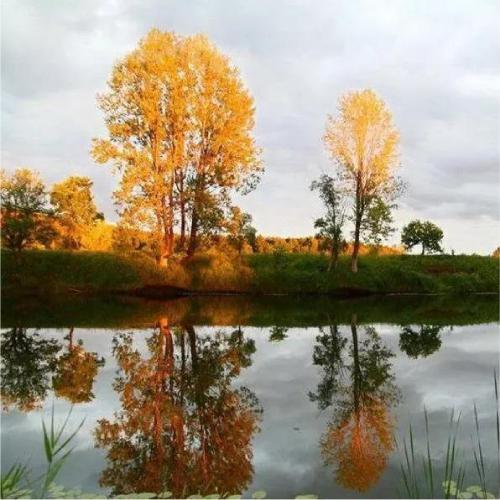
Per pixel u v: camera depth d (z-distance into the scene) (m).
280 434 7.09
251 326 18.14
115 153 29.33
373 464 5.93
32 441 6.82
